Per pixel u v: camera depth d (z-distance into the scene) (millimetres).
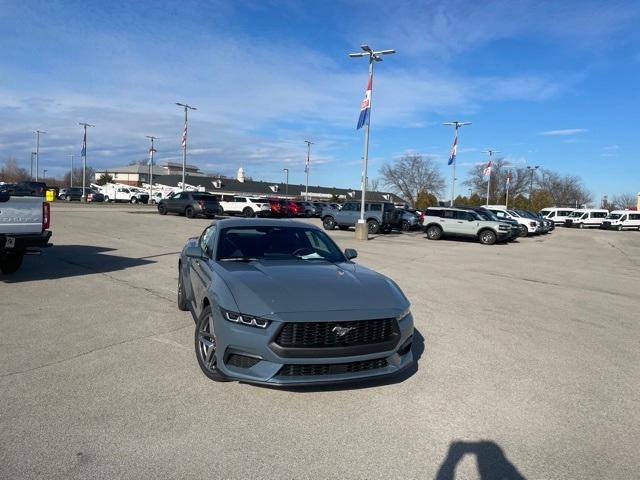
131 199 61156
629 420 3785
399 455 3146
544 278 11867
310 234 5668
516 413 3834
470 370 4773
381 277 4648
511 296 9062
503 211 31734
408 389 4219
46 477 2762
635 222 45969
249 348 3646
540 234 34344
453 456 3164
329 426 3482
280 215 41812
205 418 3521
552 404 4035
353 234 24969
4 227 7633
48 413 3518
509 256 17484
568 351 5555
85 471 2830
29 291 7535
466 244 22609
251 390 4023
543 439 3441
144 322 5980
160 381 4156
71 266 10148
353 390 4129
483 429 3549
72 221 22016
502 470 3031
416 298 8398
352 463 3029
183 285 6379
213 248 5109
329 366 3682
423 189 81562
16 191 8359
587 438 3475
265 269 4461
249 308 3711
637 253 21188
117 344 5109
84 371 4336
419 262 14047
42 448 3059
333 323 3652
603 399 4180
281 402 3830
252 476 2850
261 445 3189
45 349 4887
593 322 7125
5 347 4910
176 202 31234
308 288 4016
